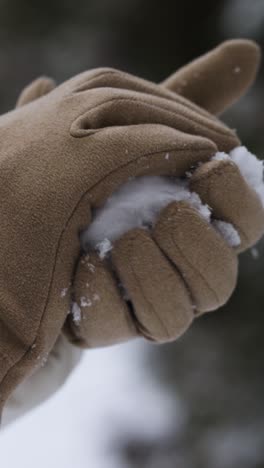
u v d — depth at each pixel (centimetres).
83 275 49
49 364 57
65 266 48
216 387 141
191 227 48
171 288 49
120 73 52
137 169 48
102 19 182
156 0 177
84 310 49
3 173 49
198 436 137
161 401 148
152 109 50
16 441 147
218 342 147
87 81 52
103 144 48
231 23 169
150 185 49
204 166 48
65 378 58
